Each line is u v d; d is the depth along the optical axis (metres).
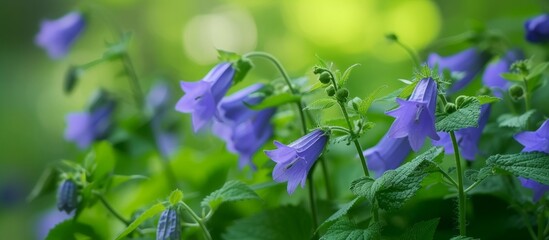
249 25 2.83
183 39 2.72
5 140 2.63
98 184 0.97
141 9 2.72
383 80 1.80
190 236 1.00
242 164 0.98
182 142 1.32
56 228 0.98
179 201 0.89
